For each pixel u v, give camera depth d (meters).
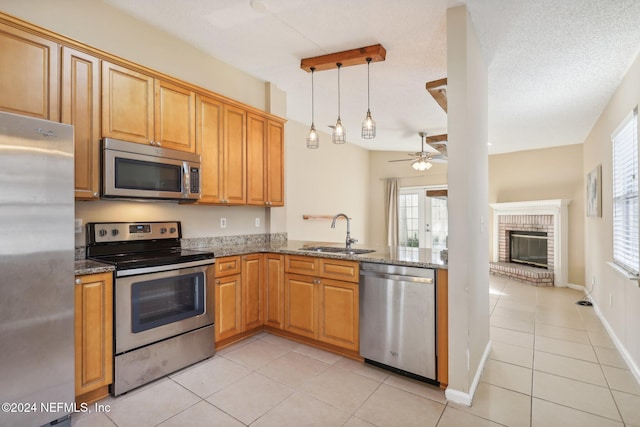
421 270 2.32
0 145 1.61
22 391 1.69
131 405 2.05
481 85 2.59
